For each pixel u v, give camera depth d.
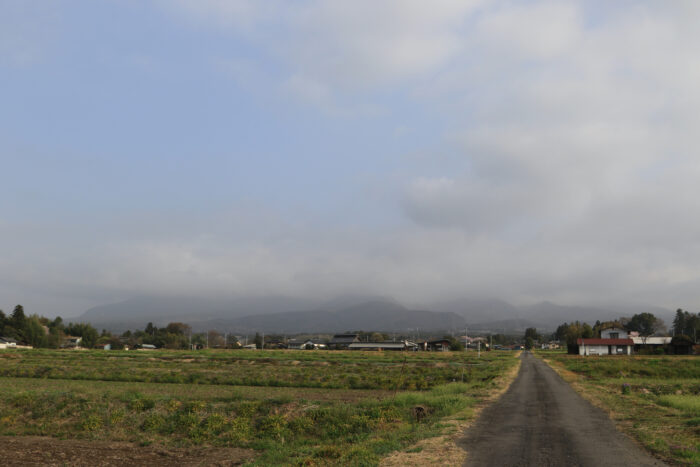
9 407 27.00
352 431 21.67
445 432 17.73
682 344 105.06
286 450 18.94
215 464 18.52
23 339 132.50
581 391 32.91
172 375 47.88
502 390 33.41
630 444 15.45
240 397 28.30
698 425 18.03
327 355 100.44
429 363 74.25
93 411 25.97
